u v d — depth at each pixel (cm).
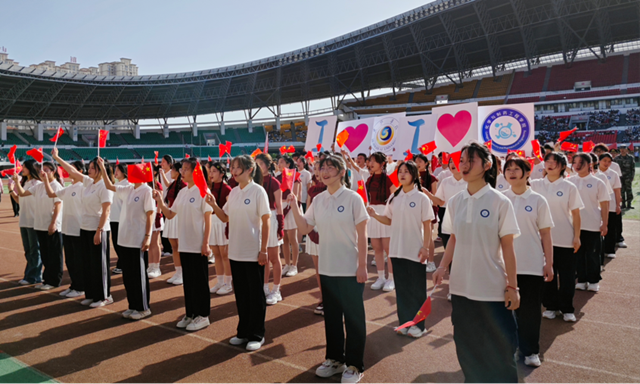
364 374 363
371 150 1114
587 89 3791
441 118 1005
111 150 4847
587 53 4122
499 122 965
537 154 826
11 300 580
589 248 589
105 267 559
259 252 423
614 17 3375
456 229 304
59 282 652
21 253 899
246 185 430
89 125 4984
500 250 292
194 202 472
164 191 792
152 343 433
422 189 477
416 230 450
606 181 762
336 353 367
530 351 376
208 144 5312
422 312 288
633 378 352
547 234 378
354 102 4919
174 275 677
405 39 3912
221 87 4853
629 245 877
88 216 562
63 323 491
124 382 352
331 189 375
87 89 4494
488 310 288
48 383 351
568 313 484
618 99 3675
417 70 4291
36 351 414
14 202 1501
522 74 4234
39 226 638
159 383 350
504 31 3538
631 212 1300
